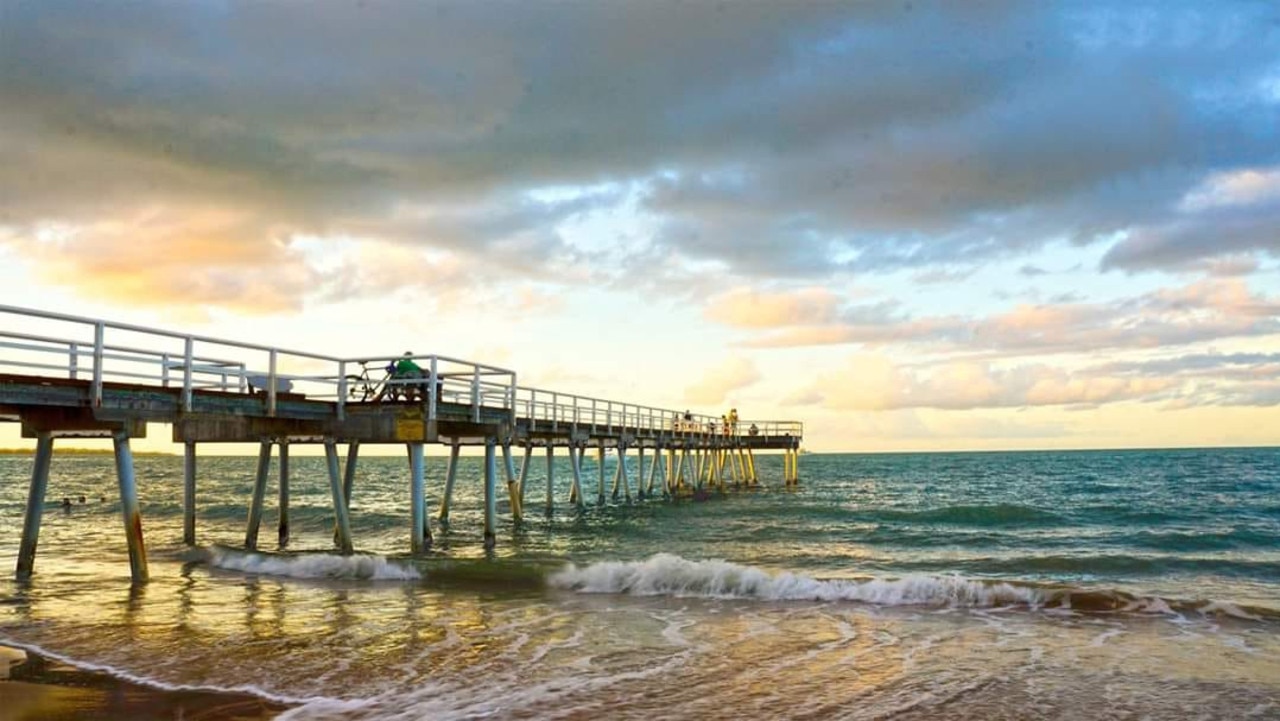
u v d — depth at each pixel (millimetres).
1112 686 9156
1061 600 13531
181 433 15562
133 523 15023
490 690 8852
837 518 32031
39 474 15117
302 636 11250
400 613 12867
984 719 8094
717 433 49500
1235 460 112562
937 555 21266
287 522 21688
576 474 34125
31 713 8164
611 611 13078
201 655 10234
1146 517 33000
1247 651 10680
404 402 18406
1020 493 52281
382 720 7926
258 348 16312
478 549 21953
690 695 8727
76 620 12203
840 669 9758
